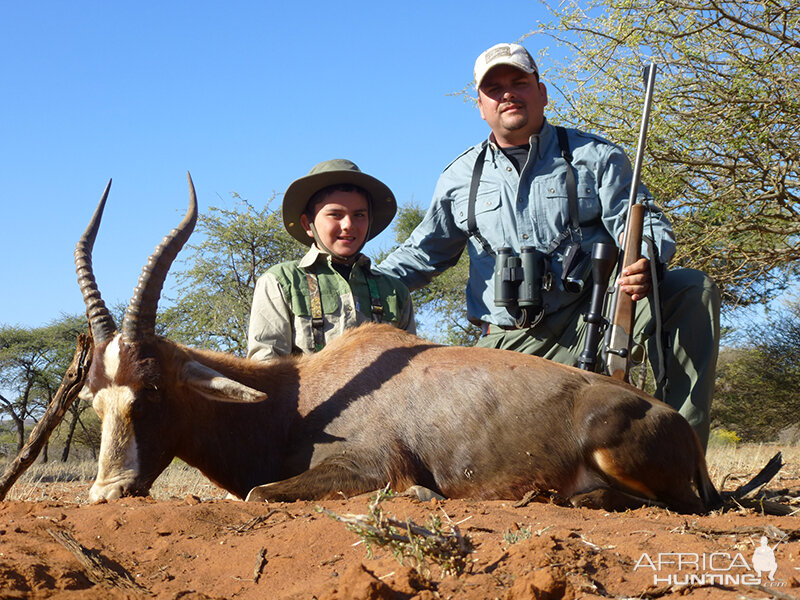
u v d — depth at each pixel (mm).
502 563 2543
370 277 5633
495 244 5793
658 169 11312
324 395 4492
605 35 11391
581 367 4906
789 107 10500
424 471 4289
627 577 2439
